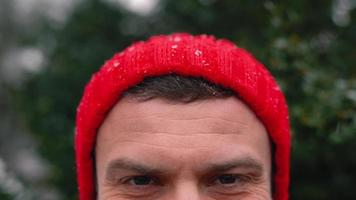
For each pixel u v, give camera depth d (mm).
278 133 552
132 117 504
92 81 562
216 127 497
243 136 509
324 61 1126
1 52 3266
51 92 1546
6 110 2750
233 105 511
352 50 1136
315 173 1195
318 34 1194
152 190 500
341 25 1189
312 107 894
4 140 2766
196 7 1387
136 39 1652
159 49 524
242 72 525
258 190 517
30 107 1568
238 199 506
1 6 3398
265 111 530
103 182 526
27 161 2701
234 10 1338
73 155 1470
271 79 575
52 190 1500
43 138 1514
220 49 537
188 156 488
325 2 1198
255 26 1286
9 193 1217
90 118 540
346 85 889
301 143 967
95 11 1652
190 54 515
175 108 498
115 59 551
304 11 1140
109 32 1659
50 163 1513
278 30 1007
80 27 1642
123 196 506
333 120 884
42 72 1593
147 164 490
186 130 493
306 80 919
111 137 518
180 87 499
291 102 940
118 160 504
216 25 1400
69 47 1616
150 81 510
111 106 524
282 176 582
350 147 1080
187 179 490
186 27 1519
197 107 499
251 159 509
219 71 510
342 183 1187
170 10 1572
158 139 491
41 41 1652
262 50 1068
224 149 495
